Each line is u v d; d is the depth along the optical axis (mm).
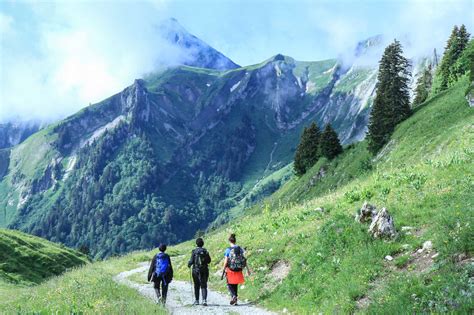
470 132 48656
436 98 87188
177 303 17328
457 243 11688
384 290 11469
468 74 83938
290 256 18359
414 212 16141
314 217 21703
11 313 13688
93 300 14789
